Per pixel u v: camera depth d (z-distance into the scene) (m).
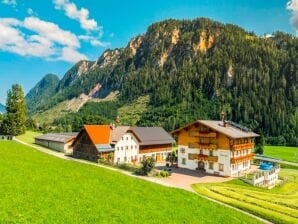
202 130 85.75
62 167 53.53
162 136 116.62
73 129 189.25
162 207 40.62
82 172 52.22
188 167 88.69
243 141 88.88
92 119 192.00
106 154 93.81
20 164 49.12
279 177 91.25
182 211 40.56
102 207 35.59
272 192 69.44
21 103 140.25
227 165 80.69
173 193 49.16
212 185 67.44
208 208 44.31
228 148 80.69
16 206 30.77
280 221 44.75
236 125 98.19
